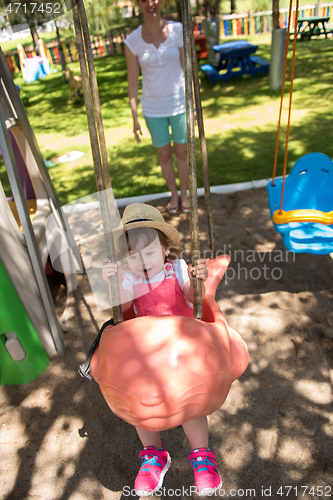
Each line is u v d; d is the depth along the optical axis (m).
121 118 7.63
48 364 2.74
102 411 2.41
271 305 3.02
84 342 2.89
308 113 6.45
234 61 8.94
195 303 1.66
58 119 8.19
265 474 1.99
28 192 3.37
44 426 2.37
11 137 3.15
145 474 1.69
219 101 7.68
